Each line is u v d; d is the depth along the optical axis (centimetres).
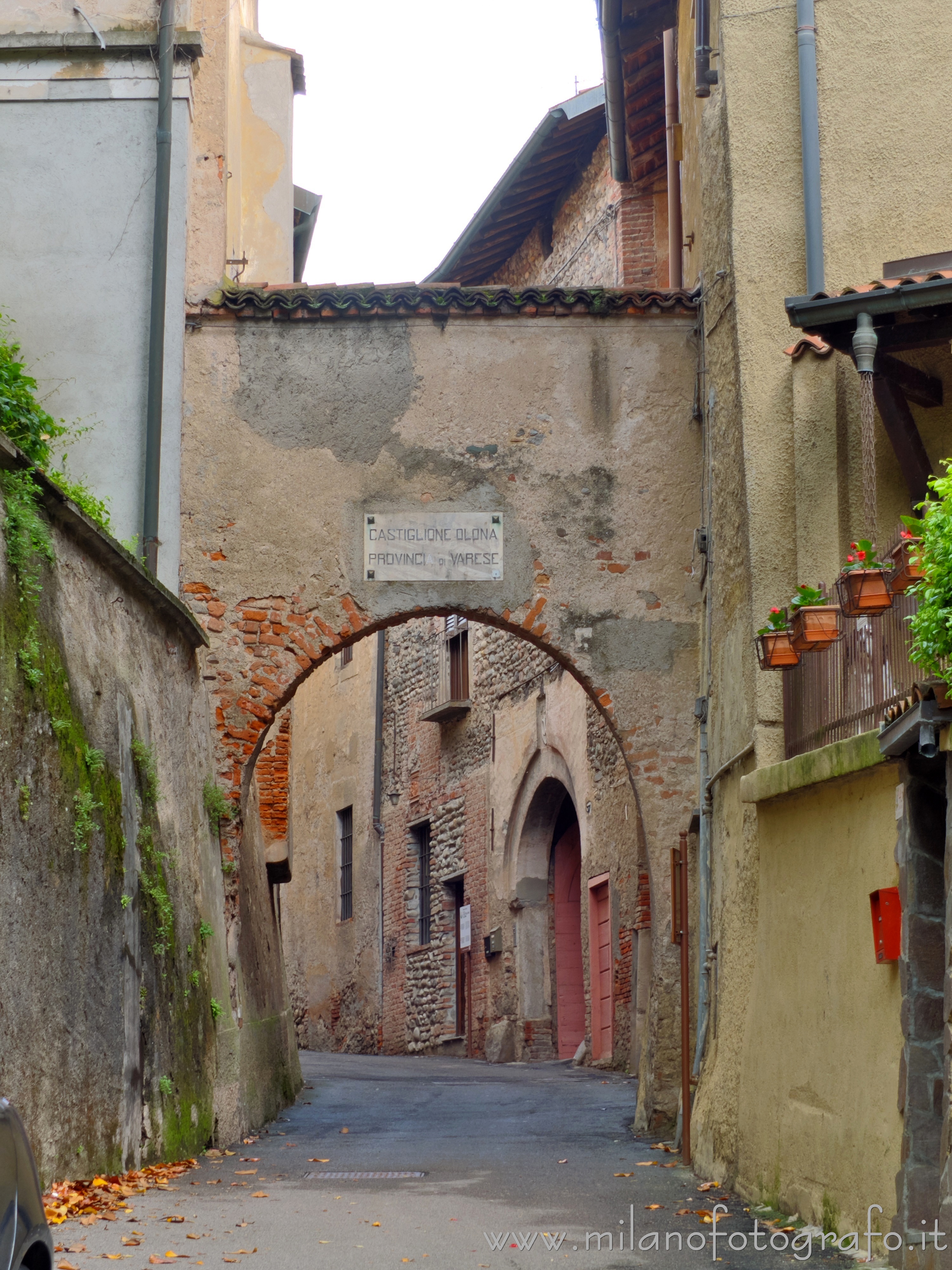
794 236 952
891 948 635
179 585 1145
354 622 1152
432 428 1177
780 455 918
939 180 943
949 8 963
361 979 2497
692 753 1143
